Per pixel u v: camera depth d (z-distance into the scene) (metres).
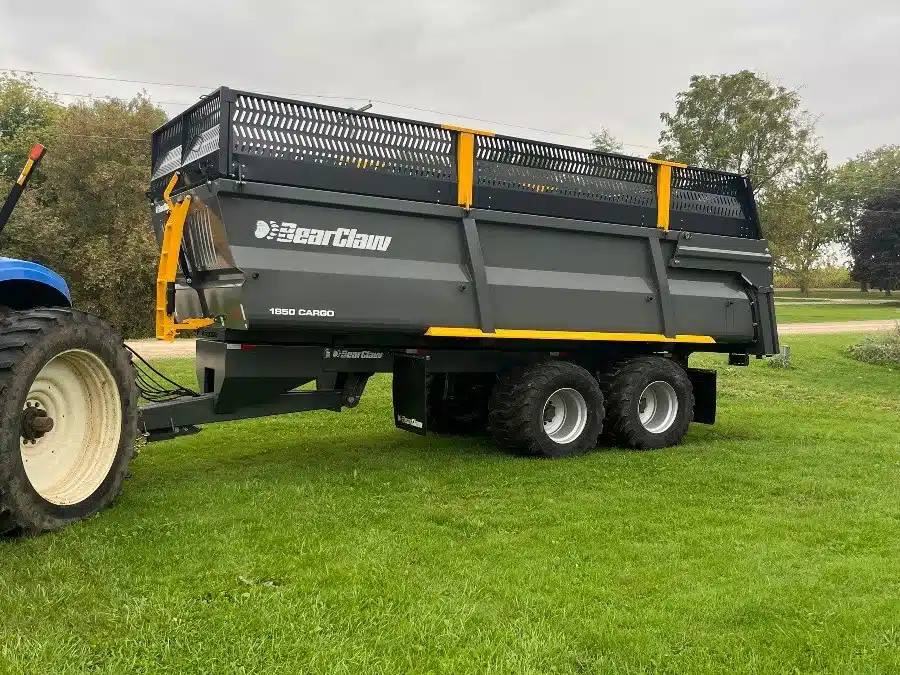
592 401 7.53
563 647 3.18
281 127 5.85
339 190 6.08
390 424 9.11
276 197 5.71
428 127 6.57
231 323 5.66
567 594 3.77
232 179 5.57
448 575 4.00
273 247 5.75
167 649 3.09
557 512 5.28
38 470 4.64
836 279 84.69
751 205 8.89
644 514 5.29
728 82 54.47
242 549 4.29
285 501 5.36
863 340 20.34
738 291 8.73
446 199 6.64
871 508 5.56
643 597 3.77
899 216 59.56
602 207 7.61
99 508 4.86
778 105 52.81
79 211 30.23
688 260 8.20
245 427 8.77
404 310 6.27
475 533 4.79
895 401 13.11
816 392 13.82
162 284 5.86
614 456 7.38
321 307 5.86
